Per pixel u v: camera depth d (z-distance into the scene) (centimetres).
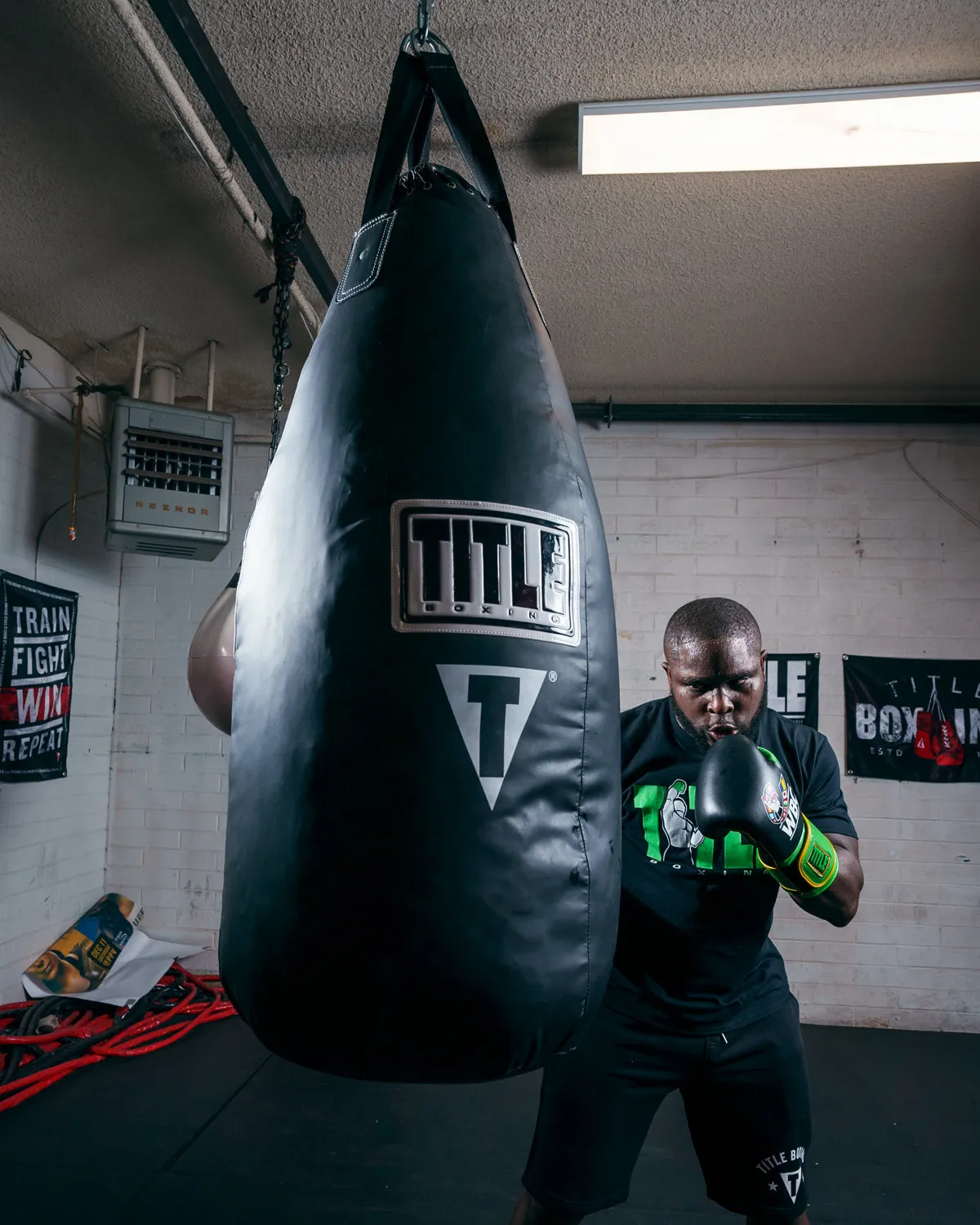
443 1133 271
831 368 391
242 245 297
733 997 149
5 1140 257
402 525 75
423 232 88
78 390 354
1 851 344
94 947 383
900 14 203
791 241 292
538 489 80
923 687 406
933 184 261
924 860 397
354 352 84
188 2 199
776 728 163
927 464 421
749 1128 149
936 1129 282
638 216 279
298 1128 271
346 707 72
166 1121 273
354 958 69
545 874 73
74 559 398
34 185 266
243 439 454
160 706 434
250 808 77
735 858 150
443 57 94
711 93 230
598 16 204
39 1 201
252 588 85
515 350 84
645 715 167
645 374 400
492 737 72
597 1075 147
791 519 422
